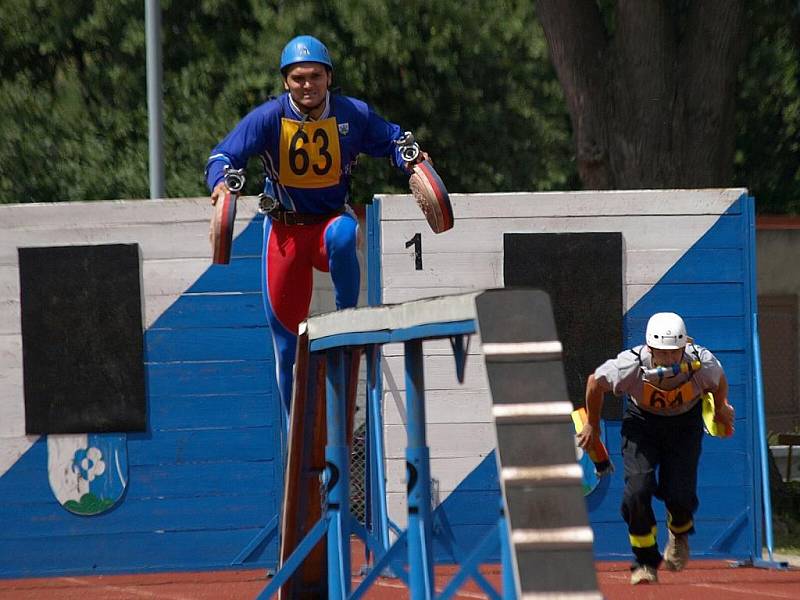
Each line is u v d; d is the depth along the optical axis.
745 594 30.61
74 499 35.12
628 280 35.75
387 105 87.88
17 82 86.69
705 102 46.03
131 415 35.19
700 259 35.94
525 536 14.36
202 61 83.44
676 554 29.48
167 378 35.22
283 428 35.28
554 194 35.56
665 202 35.91
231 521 35.31
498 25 88.50
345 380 22.36
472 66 89.56
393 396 34.72
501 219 35.34
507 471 14.62
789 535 44.25
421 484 18.55
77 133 85.62
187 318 35.25
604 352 35.50
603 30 48.06
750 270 36.03
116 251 35.22
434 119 88.25
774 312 80.25
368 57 85.12
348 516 20.98
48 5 85.94
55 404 35.19
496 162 90.44
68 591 32.94
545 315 15.42
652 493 28.44
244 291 35.31
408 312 17.77
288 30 82.00
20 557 34.97
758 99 82.12
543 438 14.80
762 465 35.78
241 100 83.12
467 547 34.84
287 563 20.89
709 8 45.88
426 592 18.23
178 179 80.81
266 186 24.84
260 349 35.34
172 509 35.22
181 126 81.56
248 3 85.31
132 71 85.31
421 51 86.12
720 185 46.59
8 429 35.22
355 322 19.38
